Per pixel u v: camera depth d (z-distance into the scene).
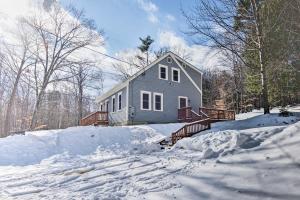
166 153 9.98
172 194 5.27
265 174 4.95
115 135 16.94
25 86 35.66
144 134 17.45
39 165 10.98
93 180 7.33
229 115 19.84
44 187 7.05
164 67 24.47
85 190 6.41
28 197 6.17
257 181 4.79
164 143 14.51
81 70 32.16
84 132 16.77
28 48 28.61
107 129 17.58
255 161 5.75
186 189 5.39
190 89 25.75
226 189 4.87
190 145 10.18
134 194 5.66
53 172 8.96
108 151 13.68
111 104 26.11
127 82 22.16
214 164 6.52
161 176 6.74
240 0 14.53
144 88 22.84
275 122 12.71
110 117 25.67
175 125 19.42
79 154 13.51
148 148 12.31
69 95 44.72
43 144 14.61
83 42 29.28
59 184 7.26
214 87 42.81
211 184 5.30
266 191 4.32
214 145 8.88
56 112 44.50
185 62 25.97
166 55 24.69
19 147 13.76
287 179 4.45
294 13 12.38
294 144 5.77
